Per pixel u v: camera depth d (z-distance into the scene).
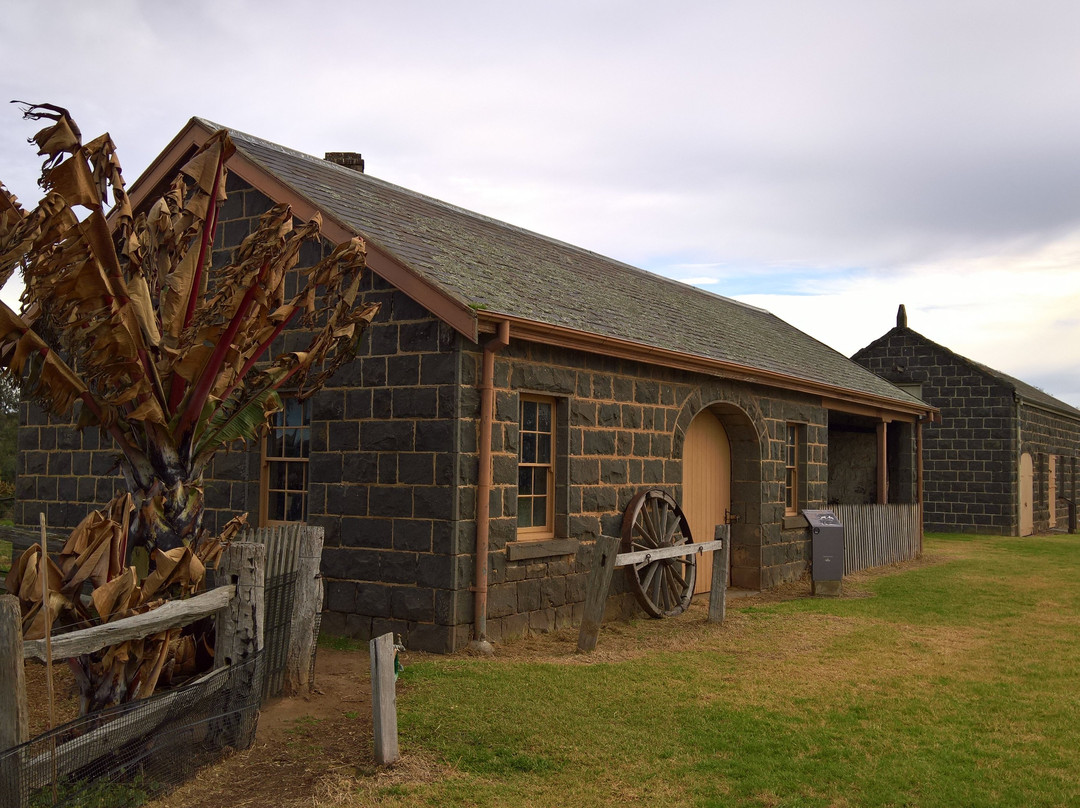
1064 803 5.10
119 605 5.14
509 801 5.01
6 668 4.26
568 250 15.62
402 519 8.70
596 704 6.76
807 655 8.68
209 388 5.73
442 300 8.30
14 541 8.96
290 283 9.73
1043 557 18.77
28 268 4.98
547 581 9.45
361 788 5.13
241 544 5.84
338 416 9.22
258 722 6.22
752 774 5.46
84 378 5.96
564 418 9.79
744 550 13.62
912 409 18.89
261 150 10.75
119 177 5.38
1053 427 29.59
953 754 5.86
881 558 17.06
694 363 11.38
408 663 7.89
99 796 4.66
